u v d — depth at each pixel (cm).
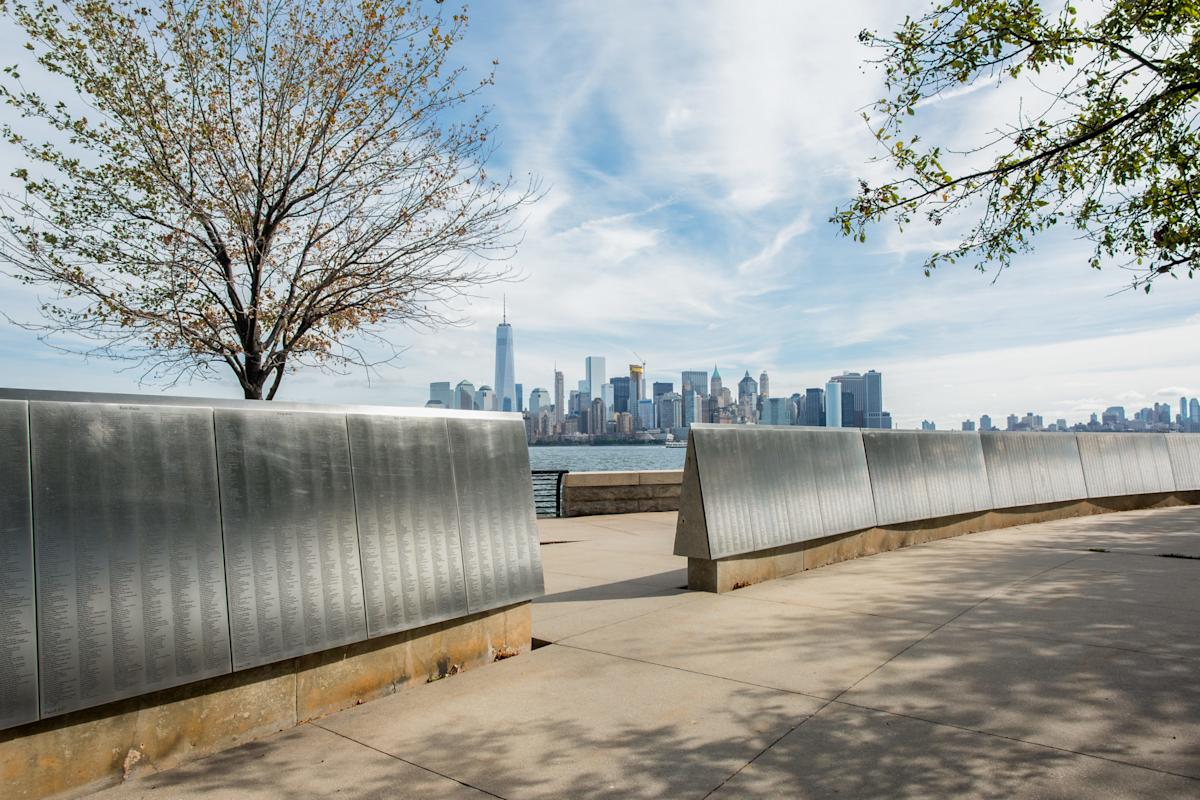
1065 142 617
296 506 387
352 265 1095
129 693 311
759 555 734
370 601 415
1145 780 309
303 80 1048
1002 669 455
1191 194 616
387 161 1082
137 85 929
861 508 879
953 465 1056
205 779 322
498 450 521
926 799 297
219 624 346
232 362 1041
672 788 312
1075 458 1290
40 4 891
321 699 397
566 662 491
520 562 516
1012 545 962
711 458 700
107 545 311
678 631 559
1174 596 652
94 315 938
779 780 317
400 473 447
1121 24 618
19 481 288
